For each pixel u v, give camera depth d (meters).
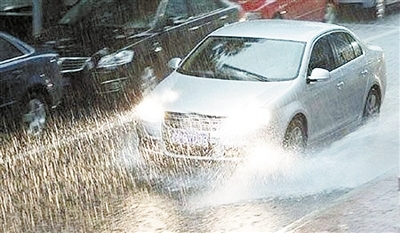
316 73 10.06
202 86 9.89
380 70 11.91
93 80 12.88
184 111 9.34
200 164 9.27
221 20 14.73
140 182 9.31
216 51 10.71
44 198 8.95
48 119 11.97
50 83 11.97
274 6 17.31
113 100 12.97
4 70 11.18
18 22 14.44
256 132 9.19
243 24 11.59
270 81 9.96
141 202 8.70
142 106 9.76
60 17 14.49
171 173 9.41
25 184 9.48
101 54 13.08
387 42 18.00
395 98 13.02
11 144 11.19
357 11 21.31
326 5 19.77
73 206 8.66
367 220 7.30
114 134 11.52
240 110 9.25
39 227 8.06
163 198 8.80
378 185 8.34
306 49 10.45
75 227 8.02
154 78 13.41
